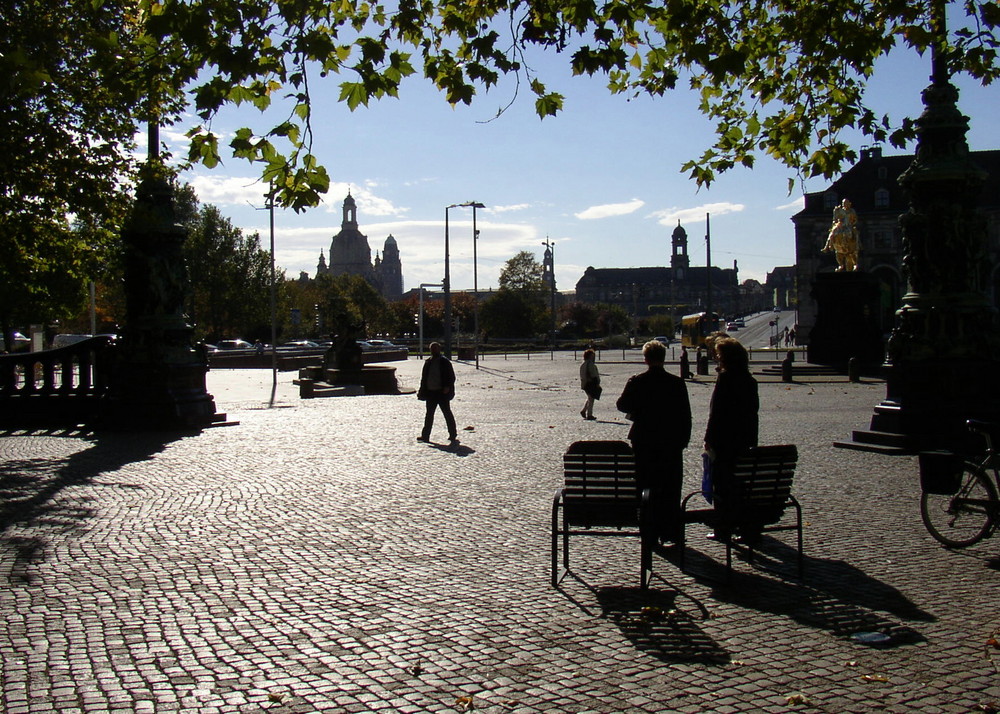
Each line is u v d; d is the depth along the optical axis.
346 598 7.48
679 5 8.13
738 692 5.45
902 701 5.28
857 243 44.19
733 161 10.82
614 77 9.83
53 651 6.24
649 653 6.13
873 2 9.05
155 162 19.73
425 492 12.41
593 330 150.75
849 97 10.02
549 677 5.72
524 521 10.51
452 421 18.59
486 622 6.84
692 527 10.28
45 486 12.98
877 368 41.09
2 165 17.39
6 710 5.25
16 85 7.64
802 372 42.38
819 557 8.74
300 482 13.30
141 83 8.12
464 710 5.22
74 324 94.38
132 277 21.03
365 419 23.62
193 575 8.21
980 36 8.81
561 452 16.44
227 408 27.88
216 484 13.13
